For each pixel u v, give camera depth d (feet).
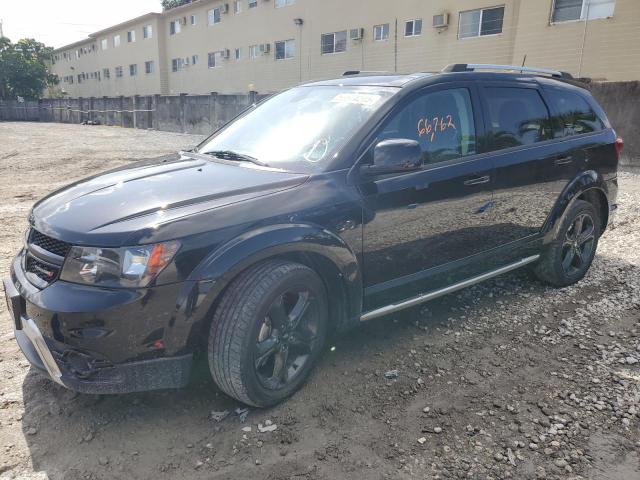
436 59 67.26
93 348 7.62
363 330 12.10
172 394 9.54
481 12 61.52
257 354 8.61
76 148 54.24
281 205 8.84
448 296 14.10
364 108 10.66
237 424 8.74
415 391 9.69
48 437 8.34
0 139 67.00
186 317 7.93
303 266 9.00
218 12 106.52
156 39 127.44
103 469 7.71
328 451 8.11
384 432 8.56
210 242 8.07
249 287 8.34
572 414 9.01
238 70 103.65
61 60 192.34
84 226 8.04
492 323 12.48
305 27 85.56
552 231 13.80
